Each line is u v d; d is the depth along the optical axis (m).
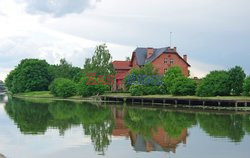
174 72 69.25
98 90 84.19
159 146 22.80
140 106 58.81
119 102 71.94
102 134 27.75
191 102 56.16
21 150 21.73
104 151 21.30
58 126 32.59
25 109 53.31
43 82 125.44
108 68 88.75
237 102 48.22
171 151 21.23
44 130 29.94
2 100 87.31
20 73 129.25
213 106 52.56
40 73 125.62
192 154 20.44
